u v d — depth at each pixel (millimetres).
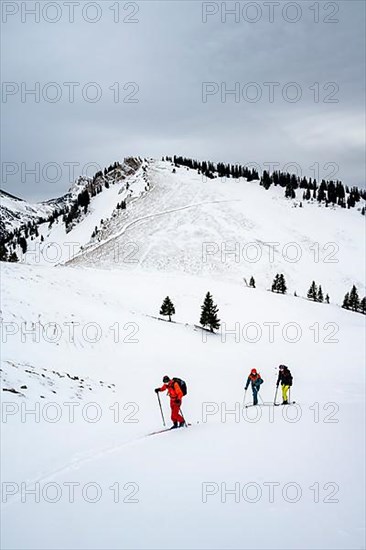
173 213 152750
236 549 6195
